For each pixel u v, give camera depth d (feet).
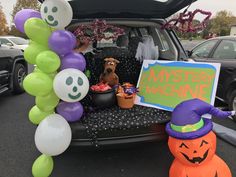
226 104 17.63
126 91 11.05
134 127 9.64
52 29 9.54
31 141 13.84
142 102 11.34
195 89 10.52
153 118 9.96
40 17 9.79
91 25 12.20
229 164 11.34
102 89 10.75
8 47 22.06
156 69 11.91
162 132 9.91
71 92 8.80
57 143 8.93
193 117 8.39
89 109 10.48
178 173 8.76
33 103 21.06
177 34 13.15
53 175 10.79
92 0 11.34
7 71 20.81
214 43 18.19
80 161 11.76
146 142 9.81
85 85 9.10
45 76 9.02
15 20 9.83
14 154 12.52
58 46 9.05
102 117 10.05
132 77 12.86
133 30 15.23
